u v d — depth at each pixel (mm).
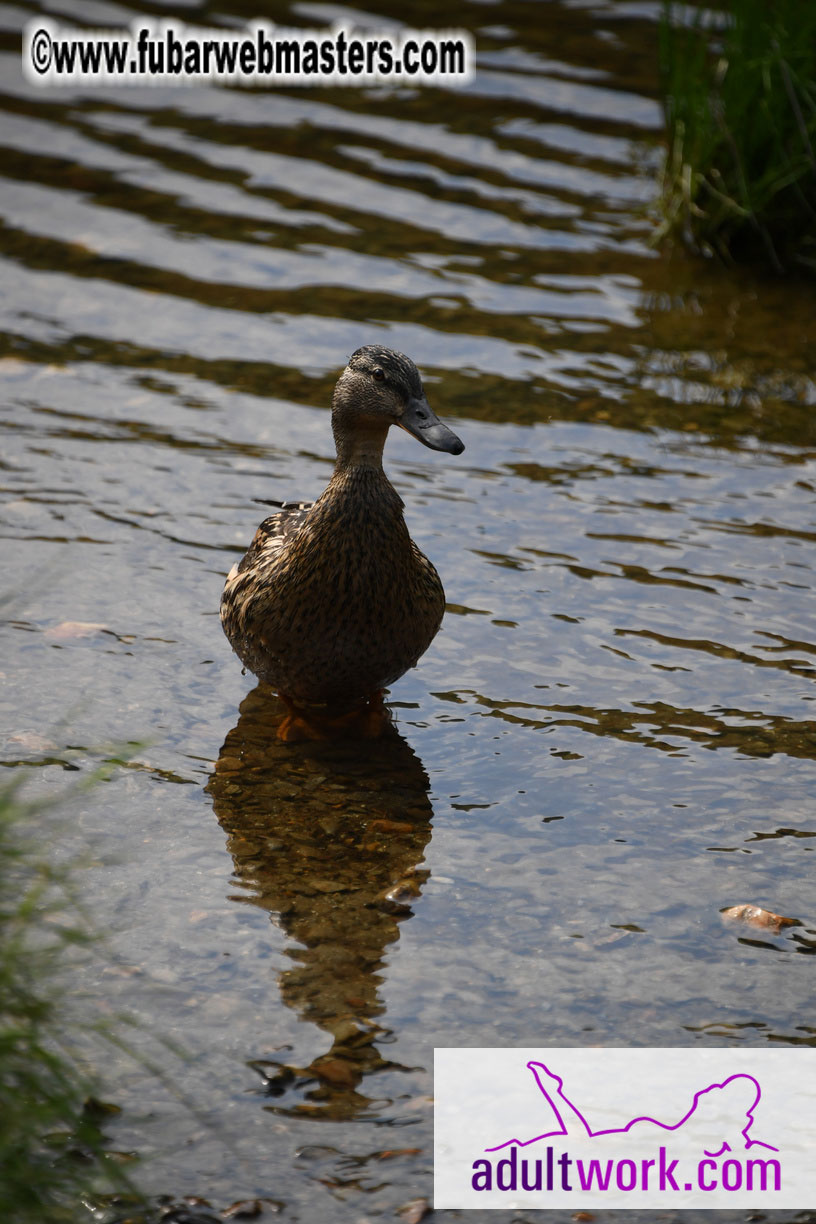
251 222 19328
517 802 9664
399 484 13945
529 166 20906
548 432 14820
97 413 14906
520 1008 7859
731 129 18828
